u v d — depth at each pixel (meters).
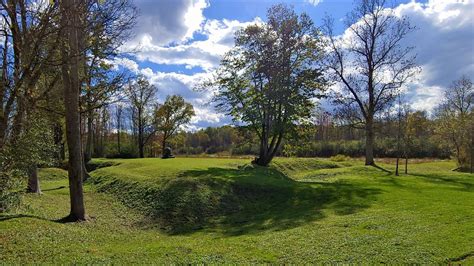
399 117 30.23
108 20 13.73
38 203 18.25
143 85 60.22
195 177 21.89
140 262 9.16
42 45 11.26
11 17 10.66
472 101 51.91
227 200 19.05
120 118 68.56
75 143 15.14
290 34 31.12
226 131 87.31
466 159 38.50
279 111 31.62
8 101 10.48
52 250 10.26
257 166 30.17
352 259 8.57
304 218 14.23
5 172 10.38
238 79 33.22
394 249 8.97
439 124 47.34
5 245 10.20
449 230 10.17
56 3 10.76
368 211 14.02
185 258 9.40
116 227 15.12
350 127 36.75
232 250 10.14
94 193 23.48
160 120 63.50
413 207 13.89
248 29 31.73
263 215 16.45
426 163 44.94
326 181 25.47
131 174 25.55
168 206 18.03
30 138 10.96
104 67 21.22
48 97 13.79
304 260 8.81
